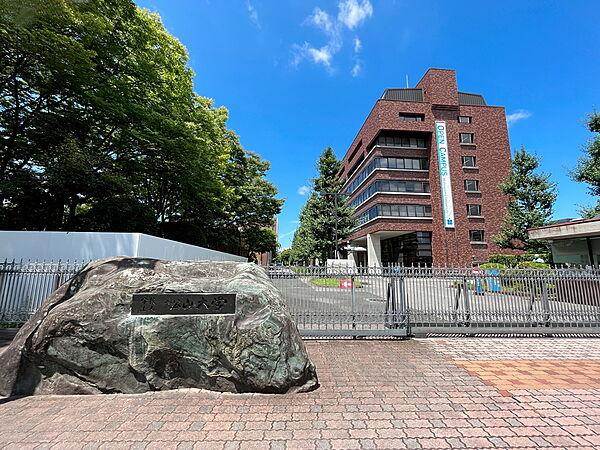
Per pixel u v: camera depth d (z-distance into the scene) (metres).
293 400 3.69
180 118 16.94
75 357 3.80
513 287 7.08
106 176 12.44
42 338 3.78
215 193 22.00
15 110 12.75
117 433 2.90
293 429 3.00
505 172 30.03
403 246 31.91
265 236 31.02
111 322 3.89
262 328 3.91
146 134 15.11
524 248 20.11
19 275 7.24
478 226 28.86
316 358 5.37
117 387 3.83
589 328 6.81
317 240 25.66
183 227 19.95
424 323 6.85
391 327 6.92
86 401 3.62
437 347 6.08
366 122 33.41
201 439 2.81
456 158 29.81
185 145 16.38
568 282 7.11
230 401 3.64
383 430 3.00
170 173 18.20
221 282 4.26
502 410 3.44
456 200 29.05
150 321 3.92
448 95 30.75
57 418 3.19
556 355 5.59
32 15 8.43
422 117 30.92
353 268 7.02
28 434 2.87
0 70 11.66
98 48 13.44
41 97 13.16
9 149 12.89
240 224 29.61
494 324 6.89
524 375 4.57
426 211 29.62
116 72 14.66
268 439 2.82
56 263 7.95
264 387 3.83
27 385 3.82
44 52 10.76
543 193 19.27
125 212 12.72
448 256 28.09
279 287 6.73
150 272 4.41
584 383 4.26
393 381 4.32
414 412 3.38
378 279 7.28
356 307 7.02
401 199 29.62
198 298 4.04
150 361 3.88
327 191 26.78
